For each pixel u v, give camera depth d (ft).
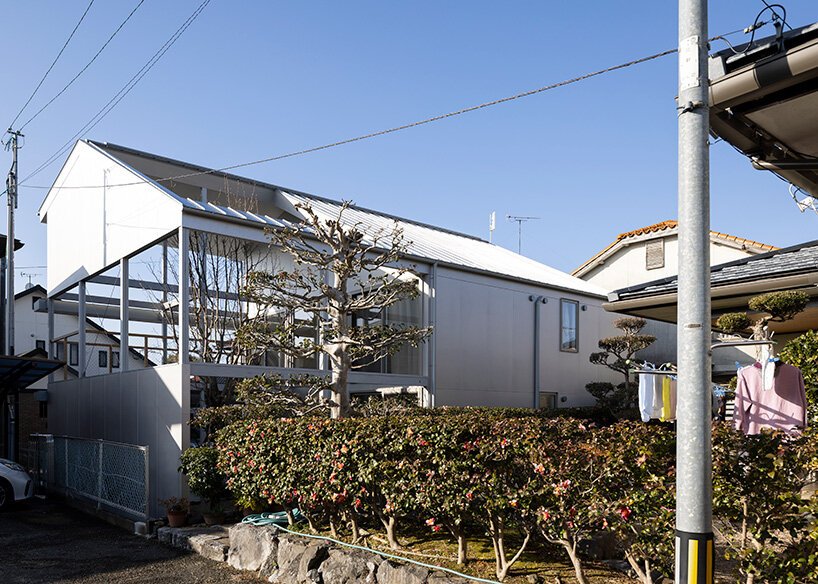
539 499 15.83
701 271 10.25
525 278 49.73
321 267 29.66
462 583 16.63
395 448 19.07
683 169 10.49
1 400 43.57
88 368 77.77
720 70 14.52
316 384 28.84
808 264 22.02
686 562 9.98
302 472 22.24
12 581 21.70
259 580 21.54
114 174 38.86
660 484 13.41
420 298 43.68
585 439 16.03
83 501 34.86
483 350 46.32
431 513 18.66
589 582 16.35
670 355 57.16
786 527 12.20
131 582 21.42
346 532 22.86
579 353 54.70
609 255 64.08
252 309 48.11
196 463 27.61
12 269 52.42
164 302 47.01
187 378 31.35
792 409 15.14
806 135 16.47
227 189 45.88
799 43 13.78
